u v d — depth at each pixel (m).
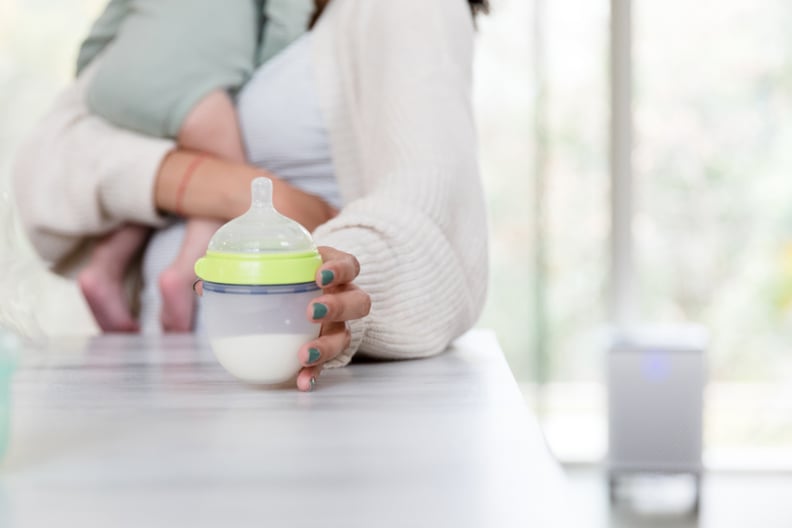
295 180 1.45
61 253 1.51
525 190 3.32
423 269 0.99
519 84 3.31
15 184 1.50
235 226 0.81
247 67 1.46
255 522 0.48
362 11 1.36
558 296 3.37
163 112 1.41
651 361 2.89
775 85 3.41
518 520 0.48
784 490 3.21
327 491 0.53
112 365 0.99
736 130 3.43
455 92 1.19
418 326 0.98
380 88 1.25
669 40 3.42
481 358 1.00
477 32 1.54
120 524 0.48
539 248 3.31
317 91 1.41
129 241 1.48
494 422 0.70
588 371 3.37
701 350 2.88
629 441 2.90
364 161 1.34
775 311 3.44
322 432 0.67
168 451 0.62
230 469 0.58
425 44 1.21
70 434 0.67
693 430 2.88
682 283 3.45
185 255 1.38
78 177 1.44
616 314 3.36
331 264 0.81
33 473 0.57
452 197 1.06
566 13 3.33
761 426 3.45
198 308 1.40
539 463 0.58
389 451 0.62
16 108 2.22
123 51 1.44
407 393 0.81
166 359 1.03
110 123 1.47
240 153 1.45
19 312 1.00
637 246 3.45
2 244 0.93
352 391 0.82
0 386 0.58
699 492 2.87
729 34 3.42
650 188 3.45
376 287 0.95
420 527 0.47
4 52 2.91
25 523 0.48
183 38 1.43
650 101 3.44
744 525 2.94
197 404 0.77
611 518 2.87
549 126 3.33
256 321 0.80
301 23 1.46
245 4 1.47
